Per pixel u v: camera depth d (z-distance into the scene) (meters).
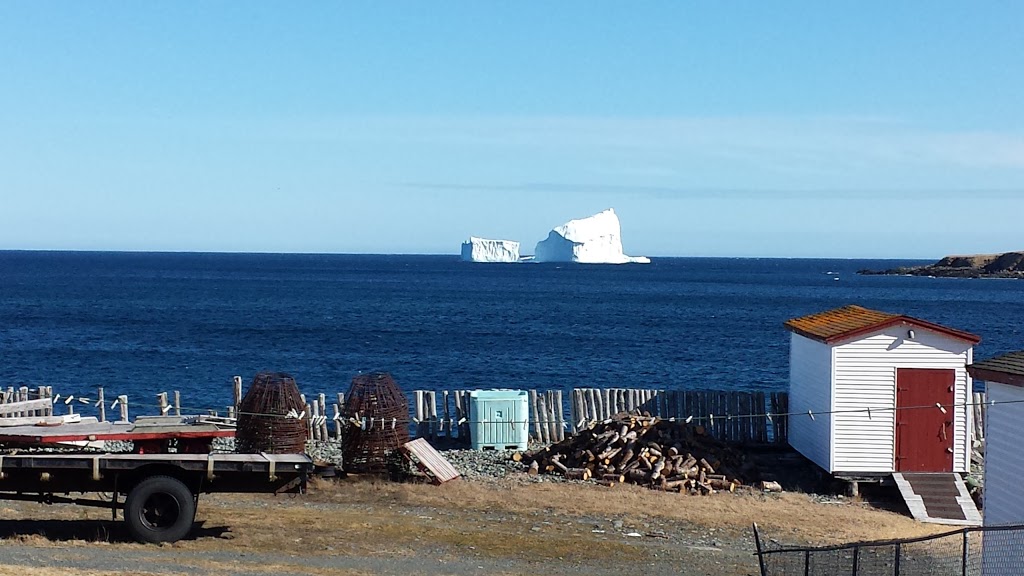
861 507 22.41
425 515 19.67
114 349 59.94
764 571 15.31
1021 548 15.82
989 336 80.44
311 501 20.50
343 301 115.44
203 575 13.93
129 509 15.91
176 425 19.25
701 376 52.44
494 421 27.25
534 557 16.80
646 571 16.23
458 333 74.94
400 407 23.62
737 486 23.50
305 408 24.14
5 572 13.09
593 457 24.17
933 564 16.89
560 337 72.81
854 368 23.52
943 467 23.36
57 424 19.28
